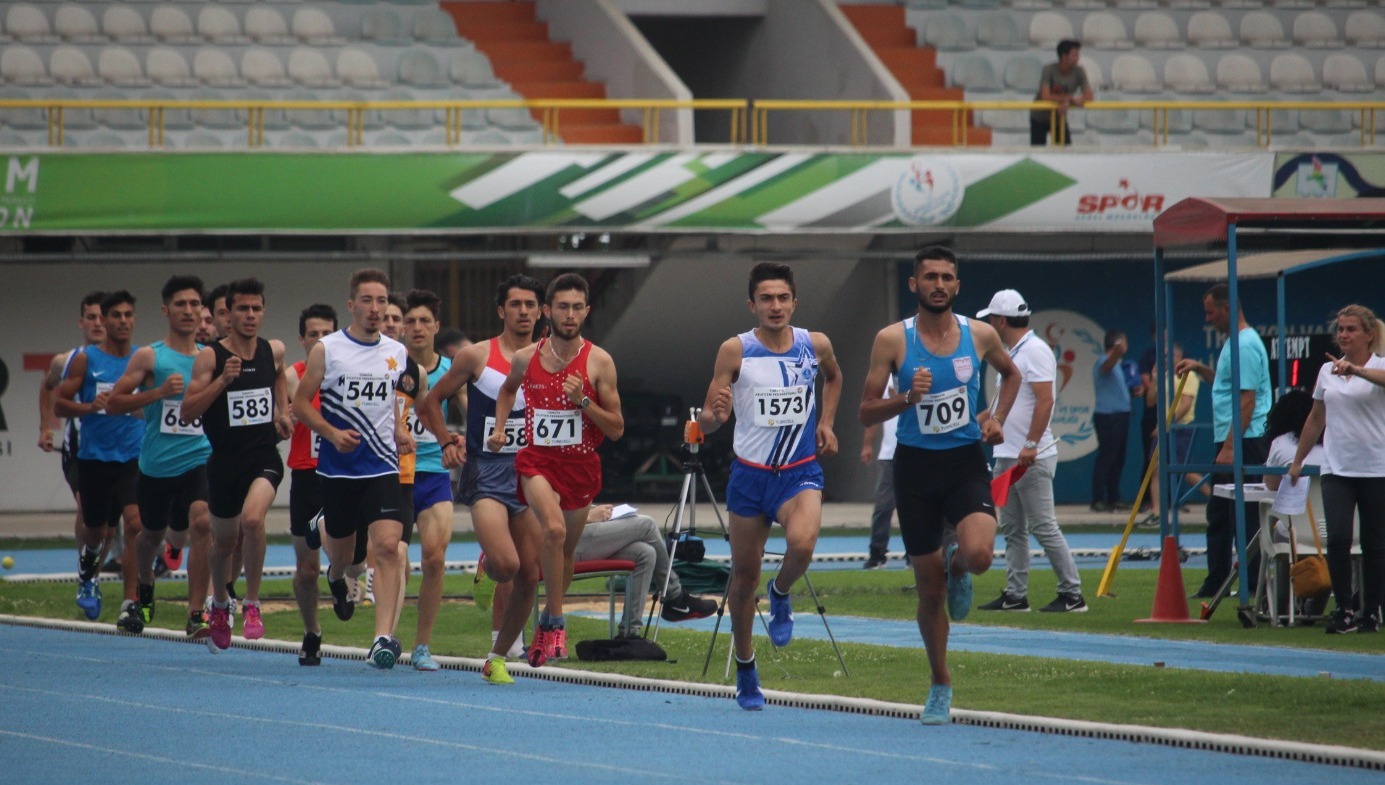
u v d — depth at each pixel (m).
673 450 80.81
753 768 20.09
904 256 74.31
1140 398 80.25
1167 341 44.31
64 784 19.20
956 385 23.36
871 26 91.56
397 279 79.25
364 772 19.91
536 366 28.02
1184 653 31.78
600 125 82.25
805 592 44.44
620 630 32.38
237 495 31.91
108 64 81.75
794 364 24.91
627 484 80.38
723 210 68.88
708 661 28.38
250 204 66.12
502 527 28.27
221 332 32.53
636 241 76.81
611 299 81.69
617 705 25.66
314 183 66.44
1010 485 37.84
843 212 69.62
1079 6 93.31
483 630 36.19
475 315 81.88
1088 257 76.06
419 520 31.36
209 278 75.31
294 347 76.00
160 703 25.75
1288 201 37.81
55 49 81.38
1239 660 30.55
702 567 34.81
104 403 37.41
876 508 51.53
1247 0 94.38
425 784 19.14
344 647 32.56
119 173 65.44
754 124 71.50
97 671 29.62
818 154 69.62
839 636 35.19
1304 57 93.19
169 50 82.88
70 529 66.94
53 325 74.31
